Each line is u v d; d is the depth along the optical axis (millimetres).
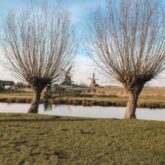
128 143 15406
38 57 25969
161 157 13922
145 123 19375
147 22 22281
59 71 26766
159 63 22484
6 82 71750
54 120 19719
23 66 25984
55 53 26312
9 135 15828
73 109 40875
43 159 13164
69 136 16094
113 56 22703
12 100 51500
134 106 22641
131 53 22359
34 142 14969
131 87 22625
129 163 13141
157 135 16875
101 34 23688
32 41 26031
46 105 39500
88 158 13430
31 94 62500
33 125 18000
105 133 16875
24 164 12711
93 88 61750
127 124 18969
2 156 13328
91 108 43000
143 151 14453
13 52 26203
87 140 15578
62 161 13070
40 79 25938
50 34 26312
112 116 33562
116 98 55438
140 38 22281
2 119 19547
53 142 15078
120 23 22547
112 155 13836
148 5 22484
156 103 47344
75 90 57188
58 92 52844
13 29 26281
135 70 22328
